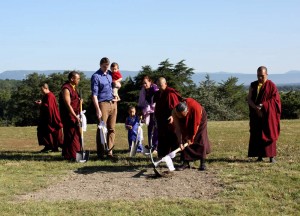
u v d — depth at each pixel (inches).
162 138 406.9
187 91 2628.0
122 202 295.4
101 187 339.3
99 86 460.4
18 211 278.7
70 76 458.6
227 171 377.1
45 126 527.2
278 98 408.8
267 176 355.6
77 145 454.9
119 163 426.9
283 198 297.1
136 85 2443.4
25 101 3211.1
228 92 2822.3
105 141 455.2
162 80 403.2
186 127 371.2
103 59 459.8
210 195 310.3
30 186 343.3
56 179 367.6
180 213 270.5
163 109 402.6
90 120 2324.1
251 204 285.3
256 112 408.8
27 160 455.8
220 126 831.7
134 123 493.0
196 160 406.3
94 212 275.6
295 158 433.4
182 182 346.9
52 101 528.7
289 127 783.1
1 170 401.4
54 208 284.2
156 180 355.6
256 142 411.2
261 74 407.2
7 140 665.0
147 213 271.0
